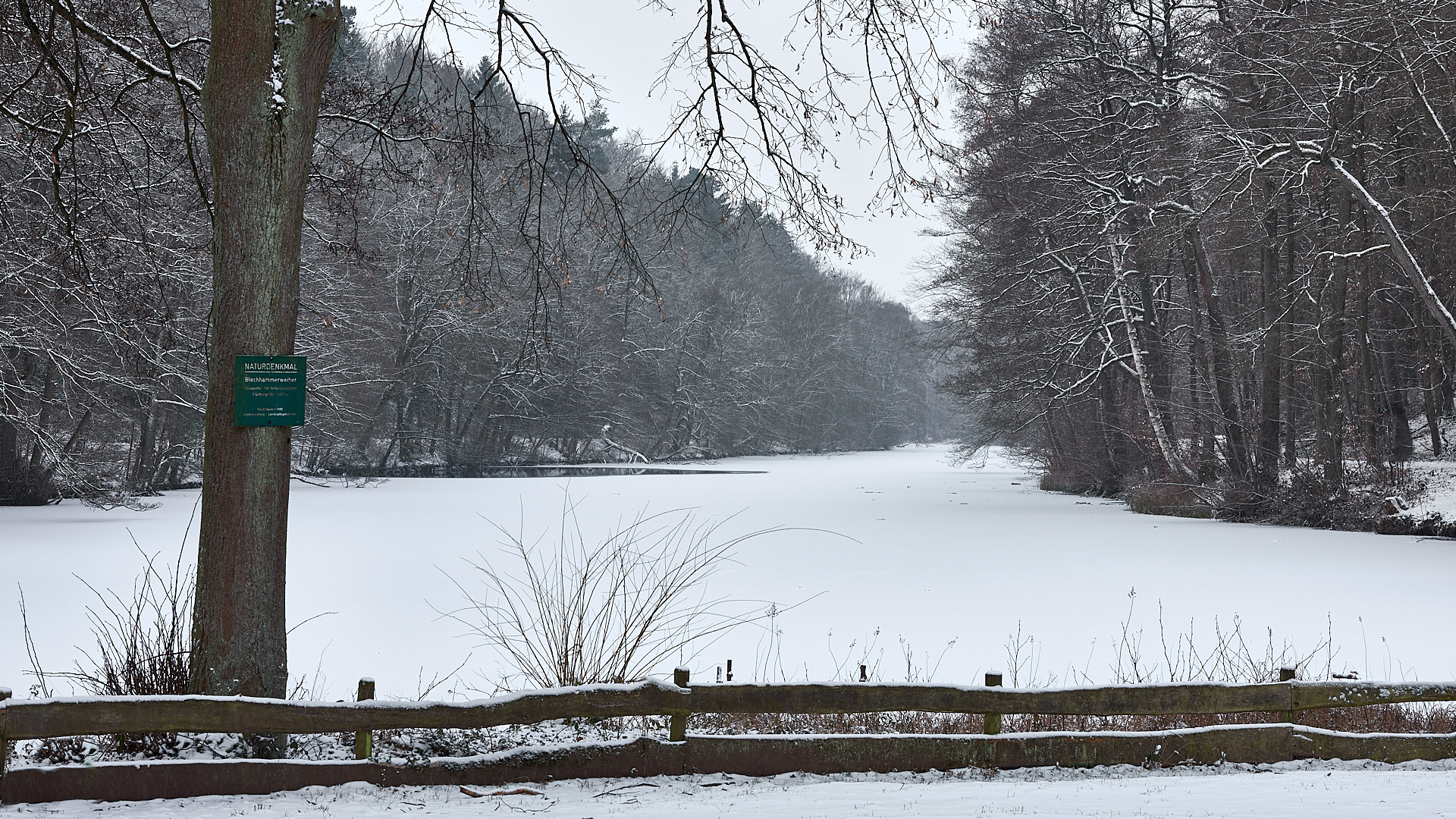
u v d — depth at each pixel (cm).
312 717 602
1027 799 561
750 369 8719
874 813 520
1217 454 3791
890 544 2409
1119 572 1912
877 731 771
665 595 940
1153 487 3659
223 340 668
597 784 620
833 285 10706
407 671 1056
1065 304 4044
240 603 662
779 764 649
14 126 1454
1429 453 3653
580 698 631
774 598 1573
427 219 5328
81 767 570
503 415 6334
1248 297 4125
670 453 8438
